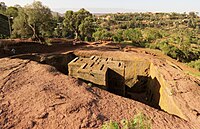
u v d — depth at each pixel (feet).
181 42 123.95
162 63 66.08
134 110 27.48
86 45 102.37
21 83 30.35
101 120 22.76
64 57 70.69
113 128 13.92
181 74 53.31
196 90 41.55
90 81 44.37
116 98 31.22
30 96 26.18
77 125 21.22
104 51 83.30
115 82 51.01
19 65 39.75
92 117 22.94
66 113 23.04
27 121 21.06
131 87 66.49
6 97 25.44
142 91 66.28
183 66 84.07
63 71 69.05
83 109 24.25
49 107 23.81
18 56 61.21
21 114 22.13
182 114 30.32
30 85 29.81
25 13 89.45
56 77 35.01
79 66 48.91
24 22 91.15
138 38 126.62
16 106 23.58
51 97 26.25
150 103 55.57
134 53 83.66
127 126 14.32
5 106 23.24
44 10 91.09
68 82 33.32
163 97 43.65
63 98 26.45
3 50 67.51
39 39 95.20
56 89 29.45
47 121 21.42
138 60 68.85
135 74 67.15
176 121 26.73
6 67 37.50
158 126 23.84
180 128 24.66
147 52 93.20
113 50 88.38
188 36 177.68
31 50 79.10
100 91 33.24
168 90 40.86
